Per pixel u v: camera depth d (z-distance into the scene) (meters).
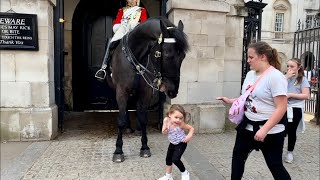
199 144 5.12
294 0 26.91
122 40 4.28
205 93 5.99
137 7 4.82
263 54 2.52
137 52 3.96
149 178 3.54
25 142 5.04
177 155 3.22
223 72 6.27
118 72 4.21
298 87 4.21
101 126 6.46
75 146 4.85
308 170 3.94
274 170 2.53
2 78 5.05
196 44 5.85
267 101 2.50
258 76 2.62
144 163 4.07
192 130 3.30
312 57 8.09
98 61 8.62
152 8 8.87
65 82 8.38
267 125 2.35
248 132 2.63
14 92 5.10
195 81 5.91
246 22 6.72
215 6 5.81
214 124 5.97
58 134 5.64
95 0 8.38
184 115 3.28
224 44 6.01
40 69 5.12
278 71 2.48
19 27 4.95
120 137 4.21
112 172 3.72
